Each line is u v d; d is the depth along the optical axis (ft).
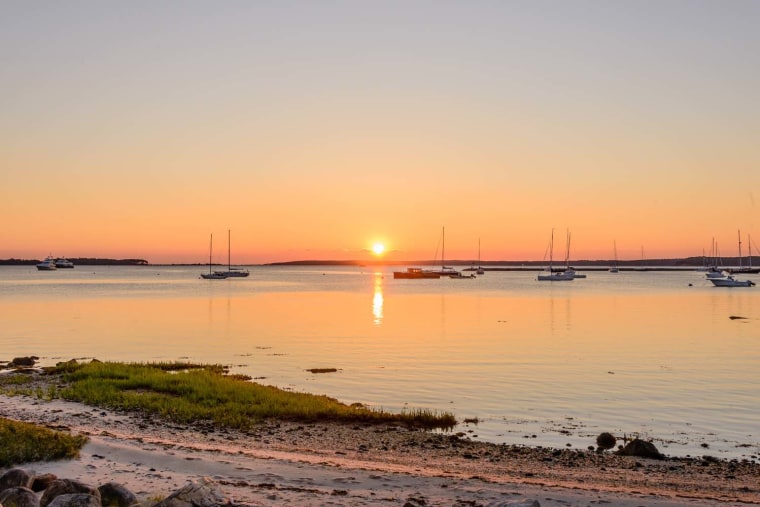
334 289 534.37
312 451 69.21
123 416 83.35
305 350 163.32
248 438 74.18
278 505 47.16
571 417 92.38
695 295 437.58
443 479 58.59
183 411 85.25
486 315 275.18
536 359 147.54
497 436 81.46
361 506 48.03
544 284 634.84
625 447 74.38
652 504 52.85
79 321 243.19
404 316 269.44
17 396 96.22
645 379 122.21
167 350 164.14
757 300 383.04
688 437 82.33
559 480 61.26
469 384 116.67
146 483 52.29
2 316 262.88
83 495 40.88
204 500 43.55
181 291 487.20
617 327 224.53
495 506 41.91
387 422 85.92
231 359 147.95
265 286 590.55
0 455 55.77
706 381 120.67
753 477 64.64
